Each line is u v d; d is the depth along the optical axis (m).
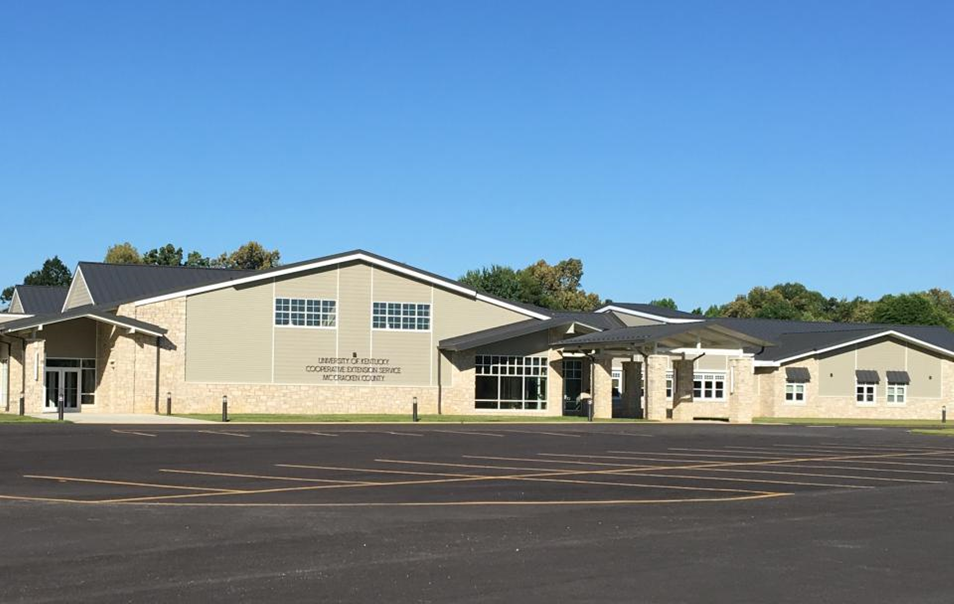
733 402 48.94
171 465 20.64
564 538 12.27
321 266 47.91
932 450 29.56
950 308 131.38
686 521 13.86
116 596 8.94
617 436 34.03
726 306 117.00
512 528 12.99
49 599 8.80
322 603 8.77
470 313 50.72
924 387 61.19
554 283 106.00
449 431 35.34
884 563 11.02
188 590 9.20
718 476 20.27
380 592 9.21
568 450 26.72
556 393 51.75
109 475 18.66
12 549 11.15
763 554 11.43
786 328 67.62
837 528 13.45
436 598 9.02
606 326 57.03
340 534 12.34
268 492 16.36
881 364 60.50
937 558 11.37
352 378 48.44
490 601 8.93
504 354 51.06
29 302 57.47
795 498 16.77
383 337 49.06
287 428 35.31
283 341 47.28
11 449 24.19
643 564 10.71
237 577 9.78
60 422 36.28
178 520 13.27
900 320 91.50
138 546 11.38
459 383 50.22
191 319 45.75
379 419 42.81
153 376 44.88
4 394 46.62
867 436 37.09
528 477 19.31
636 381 53.38
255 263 101.88
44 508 14.28
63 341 47.81
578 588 9.50
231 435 30.50
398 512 14.27
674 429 40.09
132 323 43.94
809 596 9.36
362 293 48.75
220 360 46.16
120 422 36.81
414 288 49.72
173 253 100.25
